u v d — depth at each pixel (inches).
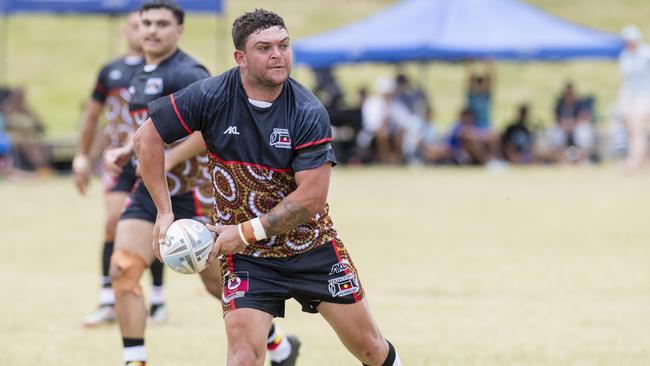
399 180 3097.9
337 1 6579.7
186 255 677.9
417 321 1140.5
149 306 1238.3
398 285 1365.7
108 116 1144.8
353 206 2386.8
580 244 1753.2
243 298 685.3
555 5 6432.1
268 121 672.4
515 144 3678.6
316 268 695.7
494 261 1569.9
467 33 3590.1
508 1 3725.4
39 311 1220.5
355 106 3740.2
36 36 5733.3
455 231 1940.2
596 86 5531.5
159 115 686.5
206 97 679.7
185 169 945.5
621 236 1850.4
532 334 1074.1
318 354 991.6
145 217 903.7
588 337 1058.1
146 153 692.1
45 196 2652.6
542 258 1601.9
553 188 2812.5
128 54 1153.4
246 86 674.8
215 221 717.3
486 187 2861.7
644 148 3230.8
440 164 3624.5
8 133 3105.3
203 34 5659.5
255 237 669.3
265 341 682.8
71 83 5068.9
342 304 701.9
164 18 966.4
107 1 3166.8
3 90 3277.6
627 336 1063.0
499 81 5600.4
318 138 667.4
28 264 1572.3
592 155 3742.6
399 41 3582.7
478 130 3607.3
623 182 2977.4
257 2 6437.0
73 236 1903.3
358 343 712.4
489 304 1237.1
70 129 4259.4
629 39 3115.2
